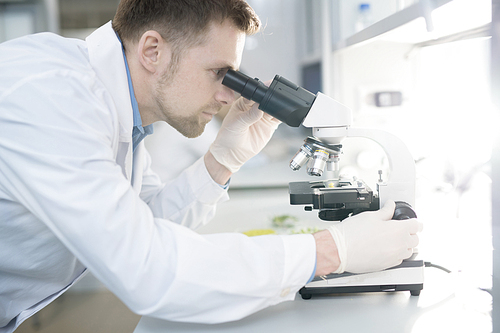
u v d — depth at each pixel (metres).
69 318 2.03
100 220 0.63
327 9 2.29
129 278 0.64
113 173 0.68
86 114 0.70
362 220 0.81
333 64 2.20
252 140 1.20
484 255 1.08
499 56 0.67
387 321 0.77
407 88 2.10
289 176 2.79
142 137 1.07
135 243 0.65
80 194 0.63
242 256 0.71
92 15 2.62
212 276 0.67
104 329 1.92
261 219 2.12
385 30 1.20
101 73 0.85
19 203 0.78
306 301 0.87
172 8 0.80
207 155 1.21
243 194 2.68
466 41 1.35
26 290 0.97
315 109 0.88
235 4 0.83
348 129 0.93
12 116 0.66
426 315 0.79
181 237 0.69
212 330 0.75
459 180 1.68
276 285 0.71
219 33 0.82
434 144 1.90
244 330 0.75
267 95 0.88
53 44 0.86
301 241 0.75
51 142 0.65
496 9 0.66
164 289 0.65
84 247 0.64
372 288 0.87
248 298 0.69
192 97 0.86
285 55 2.79
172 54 0.83
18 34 2.55
